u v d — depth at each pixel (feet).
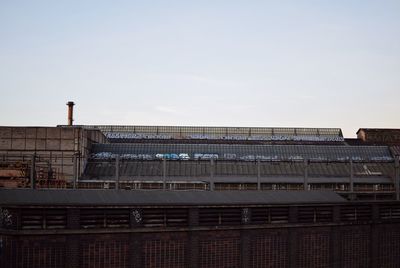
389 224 138.41
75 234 99.86
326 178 252.42
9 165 189.57
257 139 315.78
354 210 131.75
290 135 333.83
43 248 97.91
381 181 255.91
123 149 254.68
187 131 327.67
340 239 128.98
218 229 112.57
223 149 268.41
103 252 102.37
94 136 253.03
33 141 221.25
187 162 246.06
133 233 104.78
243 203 115.55
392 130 333.42
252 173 248.52
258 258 117.80
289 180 246.27
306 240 124.26
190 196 121.70
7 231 96.53
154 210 107.04
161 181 213.87
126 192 118.73
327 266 126.82
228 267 114.11
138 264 105.09
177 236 109.09
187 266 109.70
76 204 100.07
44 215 98.12
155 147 261.65
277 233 120.37
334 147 281.54
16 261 96.12
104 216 102.47
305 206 123.85
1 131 220.64
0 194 107.45
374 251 134.72
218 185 239.50
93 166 234.17
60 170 220.43
